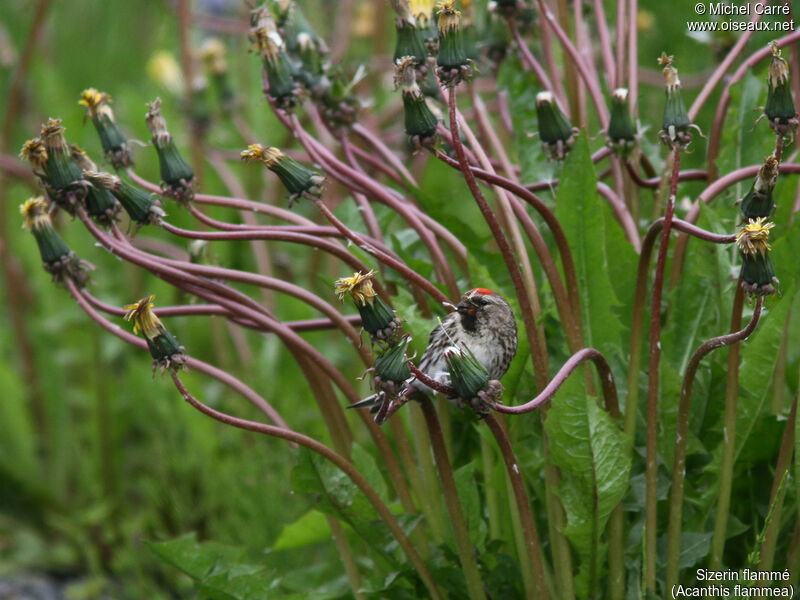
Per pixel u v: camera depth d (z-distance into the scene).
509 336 0.78
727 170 0.86
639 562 0.79
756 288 0.69
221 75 1.12
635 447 0.81
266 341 1.13
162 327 0.72
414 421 0.82
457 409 0.83
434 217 0.85
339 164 0.82
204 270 0.78
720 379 0.81
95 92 0.79
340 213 0.89
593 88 0.84
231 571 0.82
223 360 1.14
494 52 0.90
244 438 1.09
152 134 0.77
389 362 0.69
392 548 0.81
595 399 0.74
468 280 0.85
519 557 0.80
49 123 0.75
